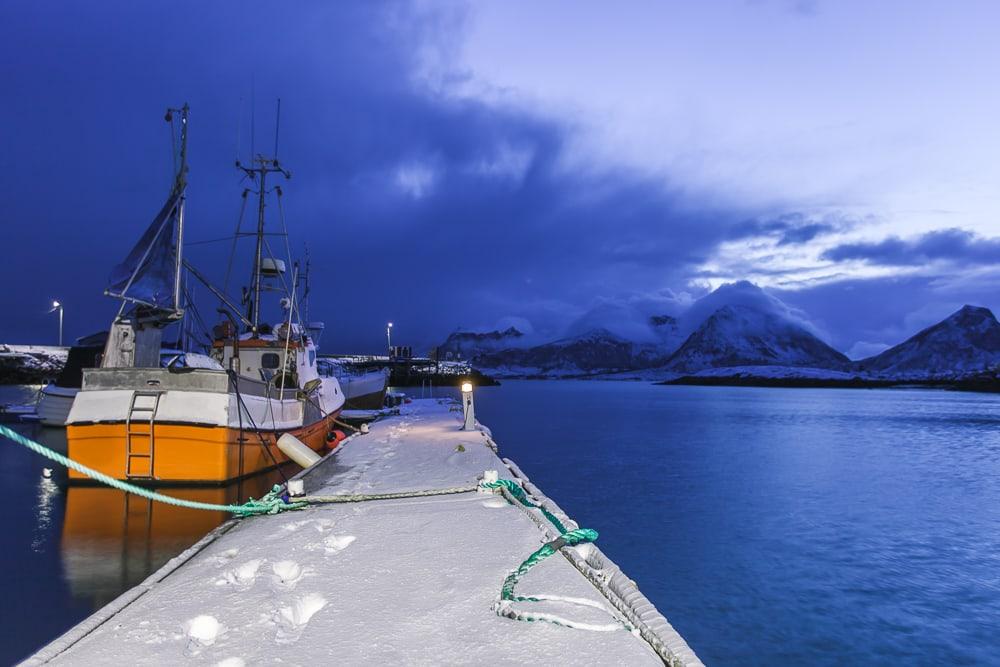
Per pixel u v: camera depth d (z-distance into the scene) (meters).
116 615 4.32
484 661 3.44
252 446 13.49
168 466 12.12
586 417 50.22
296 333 18.66
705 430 39.12
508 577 4.64
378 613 4.20
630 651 3.52
